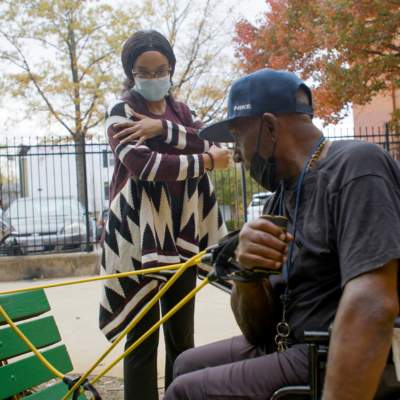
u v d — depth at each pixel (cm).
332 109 1566
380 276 175
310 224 203
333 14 1436
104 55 2380
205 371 218
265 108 213
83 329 677
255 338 238
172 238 340
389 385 189
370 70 1483
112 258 338
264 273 198
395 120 1531
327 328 203
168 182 347
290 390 195
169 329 357
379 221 178
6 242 1298
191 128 362
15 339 294
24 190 1309
